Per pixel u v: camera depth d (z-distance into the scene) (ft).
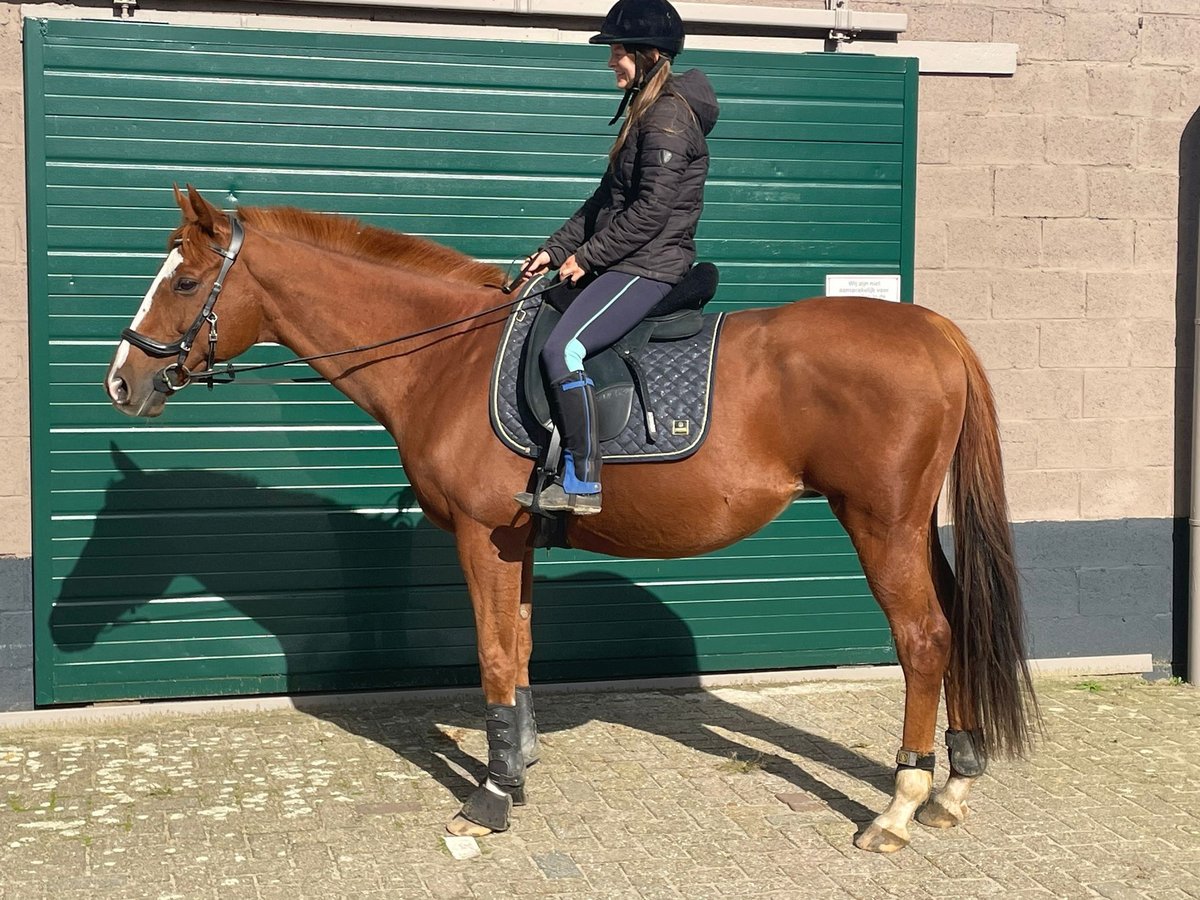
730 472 12.82
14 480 16.88
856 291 18.88
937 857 12.66
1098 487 19.63
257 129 17.13
